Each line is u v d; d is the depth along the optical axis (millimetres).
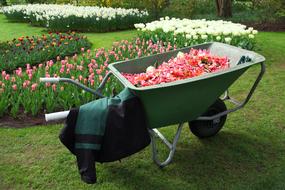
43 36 9148
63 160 4020
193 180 3693
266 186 3592
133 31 12148
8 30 12594
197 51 4578
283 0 13789
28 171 3818
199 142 4418
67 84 5430
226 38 7242
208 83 3484
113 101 3258
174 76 3770
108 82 5367
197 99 3627
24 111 5098
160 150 4227
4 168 3861
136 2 15281
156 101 3346
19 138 4469
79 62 6848
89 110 3193
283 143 4402
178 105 3541
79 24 11938
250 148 4281
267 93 6004
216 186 3598
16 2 18125
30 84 5562
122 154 3299
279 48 9289
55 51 8320
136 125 3314
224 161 4020
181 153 4176
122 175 3770
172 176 3756
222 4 14695
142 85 3559
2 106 4930
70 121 3172
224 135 4586
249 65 3654
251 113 5219
